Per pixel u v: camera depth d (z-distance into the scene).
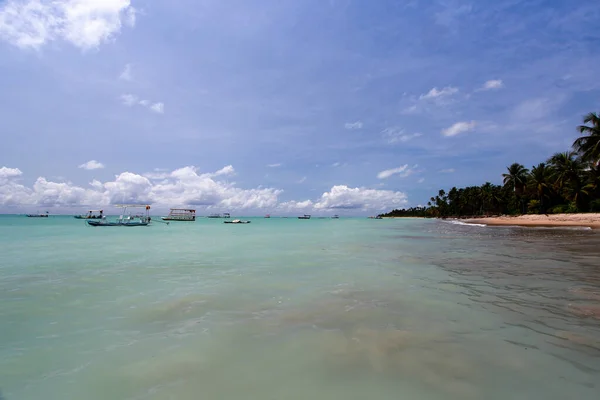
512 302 6.28
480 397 3.07
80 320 5.47
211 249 17.34
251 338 4.62
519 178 65.00
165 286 8.08
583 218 42.09
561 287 7.46
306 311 5.88
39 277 9.37
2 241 23.06
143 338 4.66
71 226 53.09
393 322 5.22
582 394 3.08
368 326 5.05
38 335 4.80
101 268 10.93
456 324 5.08
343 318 5.46
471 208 106.06
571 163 49.62
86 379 3.52
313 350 4.19
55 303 6.51
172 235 31.61
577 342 4.29
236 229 47.66
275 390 3.27
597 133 39.53
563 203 57.75
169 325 5.20
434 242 21.19
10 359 4.00
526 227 39.69
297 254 14.97
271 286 8.00
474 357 3.91
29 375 3.62
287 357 4.01
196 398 3.13
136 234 32.78
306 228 52.53
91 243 21.47
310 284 8.22
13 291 7.58
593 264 10.67
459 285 7.90
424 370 3.62
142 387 3.35
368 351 4.13
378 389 3.25
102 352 4.20
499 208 86.44
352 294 7.11
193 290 7.61
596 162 40.38
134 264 11.87
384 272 9.88
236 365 3.82
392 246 18.70
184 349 4.27
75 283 8.45
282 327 5.06
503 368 3.62
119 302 6.57
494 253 14.28
